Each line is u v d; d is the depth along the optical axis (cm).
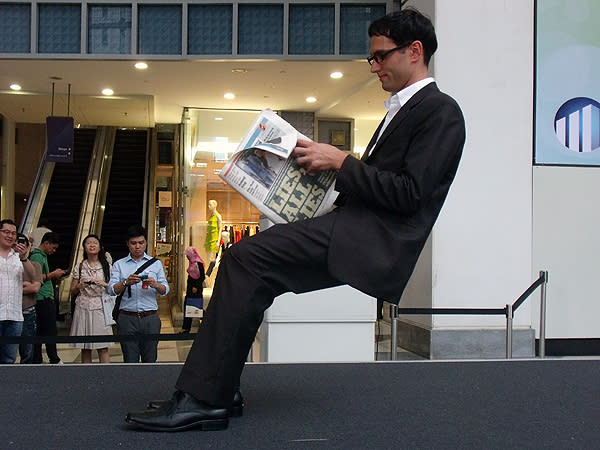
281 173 214
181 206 1552
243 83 1199
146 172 1956
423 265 858
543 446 183
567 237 846
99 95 1358
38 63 1054
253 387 266
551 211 843
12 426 202
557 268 845
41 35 976
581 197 848
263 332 453
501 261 835
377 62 226
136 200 2112
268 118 217
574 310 846
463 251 830
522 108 838
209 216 1500
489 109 834
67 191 1984
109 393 250
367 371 304
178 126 1783
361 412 223
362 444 184
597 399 244
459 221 830
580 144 845
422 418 214
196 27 977
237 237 1508
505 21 836
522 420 212
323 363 327
